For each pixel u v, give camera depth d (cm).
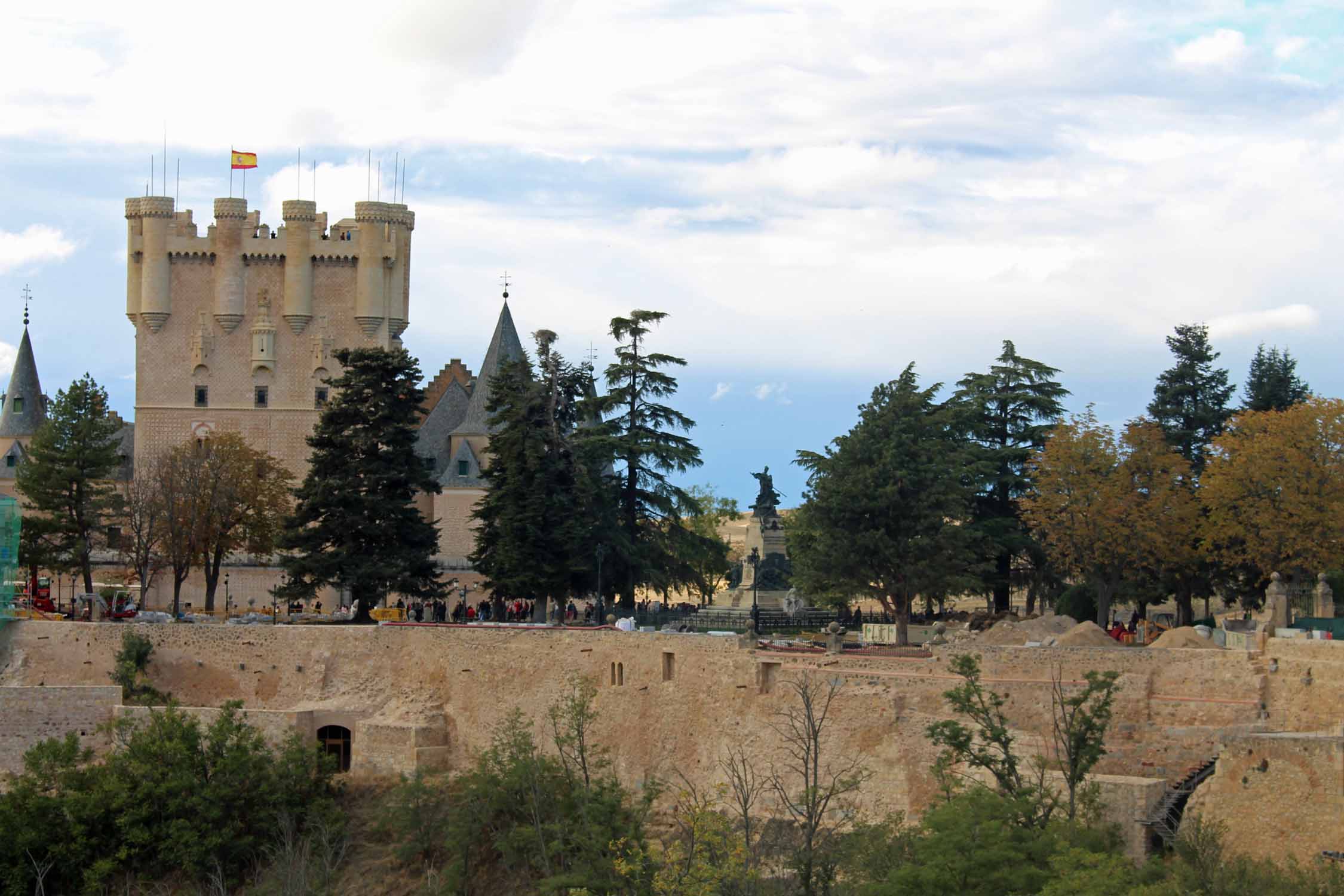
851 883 5584
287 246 13762
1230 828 5219
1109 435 8888
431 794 7606
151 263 13712
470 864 7181
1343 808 5000
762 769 7012
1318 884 4803
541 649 8212
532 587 9544
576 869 6378
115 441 10894
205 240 13775
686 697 7512
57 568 10631
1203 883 4859
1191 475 9256
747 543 10081
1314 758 5097
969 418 10206
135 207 13775
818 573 8731
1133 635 8288
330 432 9925
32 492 10562
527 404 9669
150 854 7706
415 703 8612
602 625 8856
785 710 7012
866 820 6356
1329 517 7975
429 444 13725
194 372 13738
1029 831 5250
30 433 15000
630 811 6900
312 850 7712
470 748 8375
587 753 7631
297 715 8625
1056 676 6384
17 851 7588
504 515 9575
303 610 11656
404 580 9744
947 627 8775
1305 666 5831
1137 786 5566
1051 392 10525
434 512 13288
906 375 9112
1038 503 8875
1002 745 5778
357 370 10006
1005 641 7231
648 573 10019
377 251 13838
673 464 10212
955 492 8888
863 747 6675
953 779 5888
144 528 11538
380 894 7369
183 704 8962
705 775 7306
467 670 8494
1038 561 9894
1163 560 8650
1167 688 6181
